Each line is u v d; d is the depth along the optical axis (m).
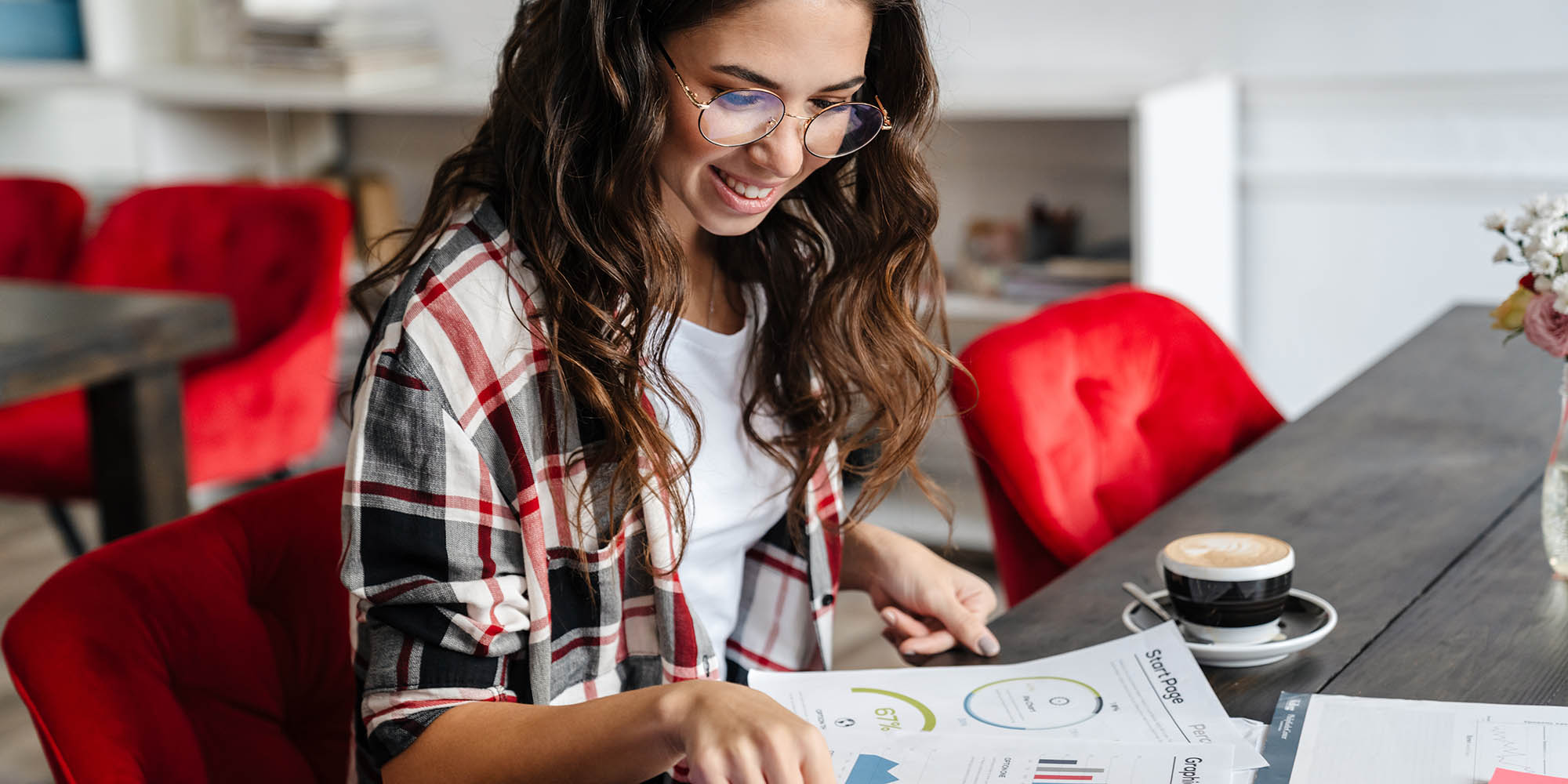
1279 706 0.98
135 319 2.17
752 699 0.84
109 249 2.99
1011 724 0.98
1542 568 1.22
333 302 2.80
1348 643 1.09
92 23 4.14
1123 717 0.98
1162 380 1.78
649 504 1.05
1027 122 3.41
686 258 1.11
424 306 0.97
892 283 1.20
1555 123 2.89
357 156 4.33
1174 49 3.22
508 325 0.99
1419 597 1.18
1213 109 3.09
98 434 2.29
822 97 1.00
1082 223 3.40
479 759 0.90
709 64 0.96
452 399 0.96
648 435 1.02
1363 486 1.47
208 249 2.96
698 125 0.98
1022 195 3.46
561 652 1.04
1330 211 3.18
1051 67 3.35
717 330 1.19
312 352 2.75
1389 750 0.91
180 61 4.32
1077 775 0.90
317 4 3.97
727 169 1.01
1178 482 1.75
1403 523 1.35
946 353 1.24
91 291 2.38
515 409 0.98
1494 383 1.82
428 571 0.95
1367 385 1.85
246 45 3.92
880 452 1.29
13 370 1.97
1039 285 3.24
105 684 0.99
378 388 0.95
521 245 1.02
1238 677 1.04
